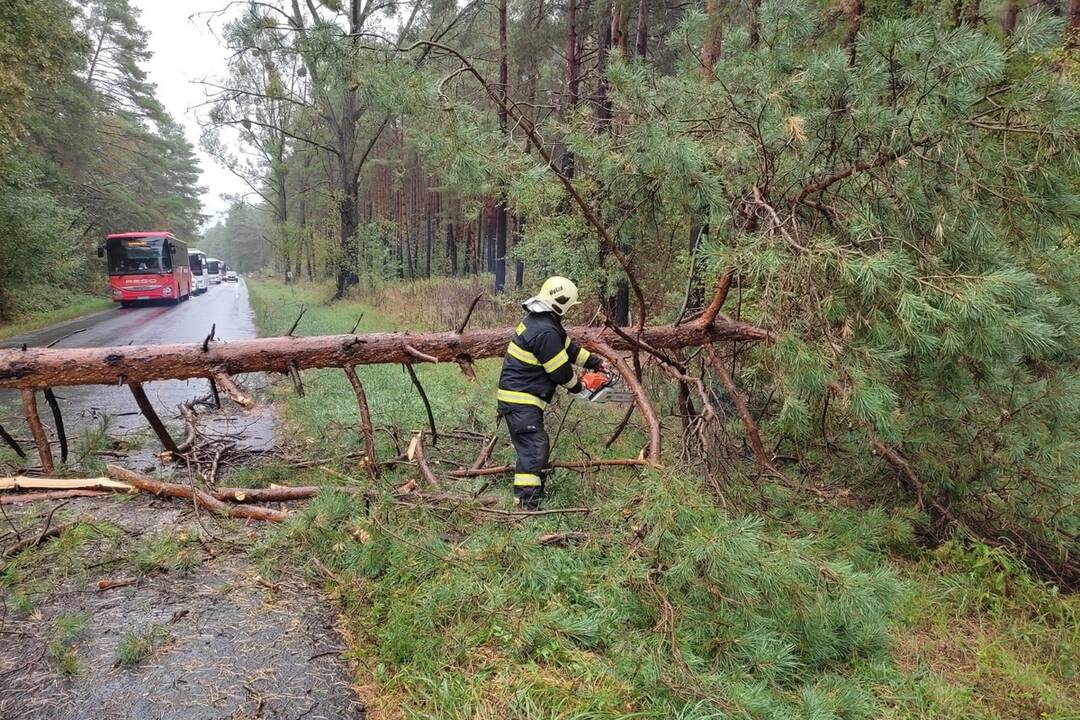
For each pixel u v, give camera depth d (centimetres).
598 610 268
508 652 240
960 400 365
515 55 1341
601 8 1069
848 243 356
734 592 245
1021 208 320
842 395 329
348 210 2262
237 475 450
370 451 439
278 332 1232
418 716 210
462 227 2738
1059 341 345
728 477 393
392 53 348
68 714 206
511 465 445
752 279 347
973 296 279
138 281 2088
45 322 1527
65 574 297
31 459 479
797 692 241
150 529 351
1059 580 366
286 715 213
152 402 718
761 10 417
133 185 3959
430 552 292
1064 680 287
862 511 394
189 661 237
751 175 384
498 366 929
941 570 361
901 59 321
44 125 2248
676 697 215
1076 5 694
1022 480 370
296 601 286
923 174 327
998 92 312
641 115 378
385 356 452
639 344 430
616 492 329
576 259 584
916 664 284
